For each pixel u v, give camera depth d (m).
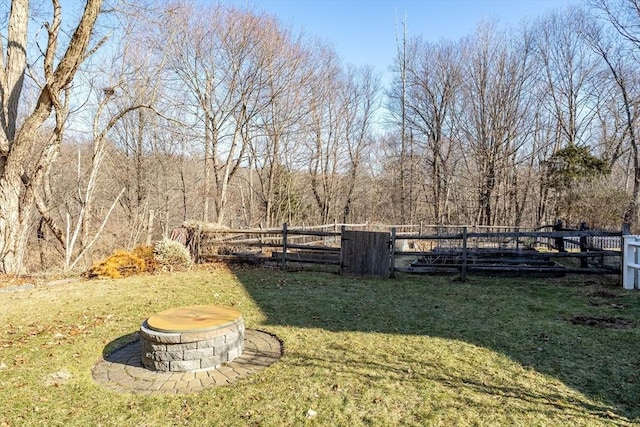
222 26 18.22
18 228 9.14
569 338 4.81
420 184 25.97
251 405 3.32
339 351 4.46
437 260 10.59
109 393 3.56
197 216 22.23
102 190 17.97
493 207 23.91
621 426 2.97
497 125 22.77
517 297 6.86
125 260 8.89
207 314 4.58
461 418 3.10
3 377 3.83
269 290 7.38
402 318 5.68
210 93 18.84
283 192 24.48
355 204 28.86
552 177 19.77
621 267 7.52
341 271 8.88
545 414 3.15
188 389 3.62
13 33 9.13
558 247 10.84
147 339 4.04
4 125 8.94
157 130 19.23
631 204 18.00
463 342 4.71
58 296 6.81
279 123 20.94
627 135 22.16
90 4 8.30
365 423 3.04
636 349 4.43
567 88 23.31
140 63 14.09
